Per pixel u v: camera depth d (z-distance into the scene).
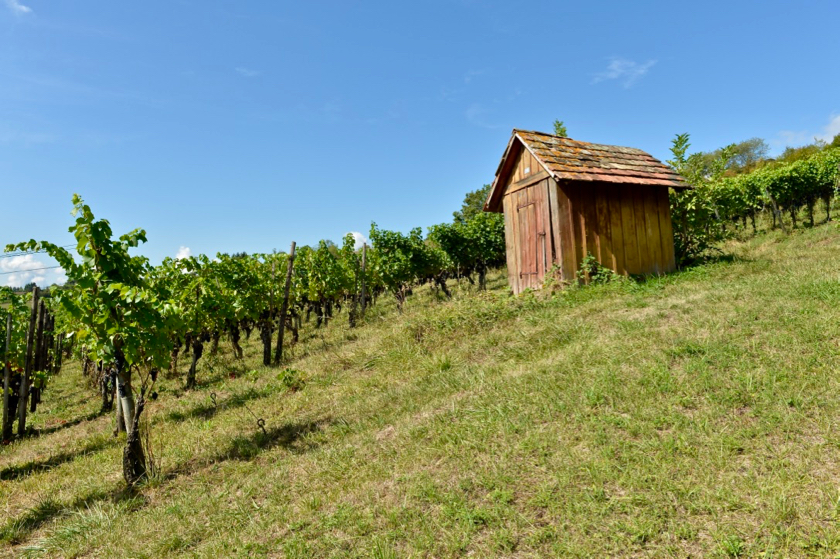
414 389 6.36
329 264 17.75
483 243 19.09
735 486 3.19
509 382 5.59
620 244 10.24
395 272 19.11
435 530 3.38
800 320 5.26
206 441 6.26
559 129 17.03
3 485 6.09
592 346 5.96
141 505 4.86
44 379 10.60
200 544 3.88
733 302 6.36
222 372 11.70
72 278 5.40
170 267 12.09
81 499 5.19
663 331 5.89
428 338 8.61
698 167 12.03
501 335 7.62
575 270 9.68
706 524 2.94
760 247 13.03
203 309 10.93
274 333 17.09
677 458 3.57
